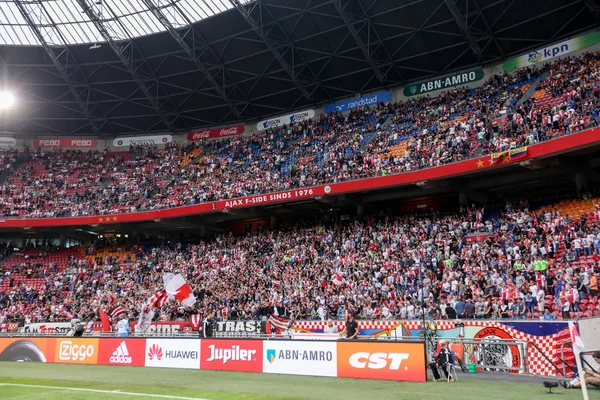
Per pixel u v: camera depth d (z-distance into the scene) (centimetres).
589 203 2767
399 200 3975
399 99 4250
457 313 2305
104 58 4544
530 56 3678
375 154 3769
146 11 4019
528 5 3378
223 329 2966
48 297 4097
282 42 4059
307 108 4697
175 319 3262
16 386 1581
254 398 1273
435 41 3794
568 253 2400
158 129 5338
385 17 3678
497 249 2664
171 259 4272
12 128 5406
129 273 4219
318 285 3075
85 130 5456
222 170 4622
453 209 3669
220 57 4303
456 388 1370
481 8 3450
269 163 4400
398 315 2525
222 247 4128
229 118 5050
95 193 4872
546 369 1672
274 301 3056
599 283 2092
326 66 4222
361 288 2856
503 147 2966
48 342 2397
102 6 4022
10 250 4894
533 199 3412
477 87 3881
